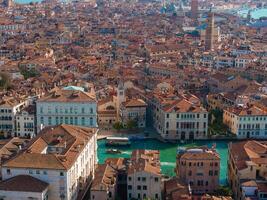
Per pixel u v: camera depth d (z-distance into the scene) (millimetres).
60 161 195875
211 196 197625
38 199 186125
